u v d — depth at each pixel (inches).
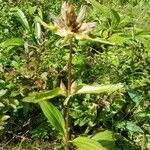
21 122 33.6
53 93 26.4
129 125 32.0
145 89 35.1
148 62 37.7
